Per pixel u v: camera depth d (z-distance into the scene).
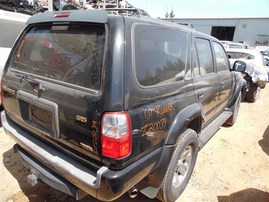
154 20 2.12
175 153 2.30
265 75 7.35
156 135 1.97
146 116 1.82
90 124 1.69
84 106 1.71
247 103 7.22
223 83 3.77
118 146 1.62
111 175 1.65
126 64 1.67
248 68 6.75
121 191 1.71
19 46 2.49
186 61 2.51
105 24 1.74
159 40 2.08
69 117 1.81
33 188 2.72
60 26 2.06
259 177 3.25
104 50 1.69
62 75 1.94
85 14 1.87
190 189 2.88
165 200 2.45
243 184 3.07
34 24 2.36
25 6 5.61
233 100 4.72
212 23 31.95
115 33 1.67
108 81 1.61
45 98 1.99
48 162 1.99
